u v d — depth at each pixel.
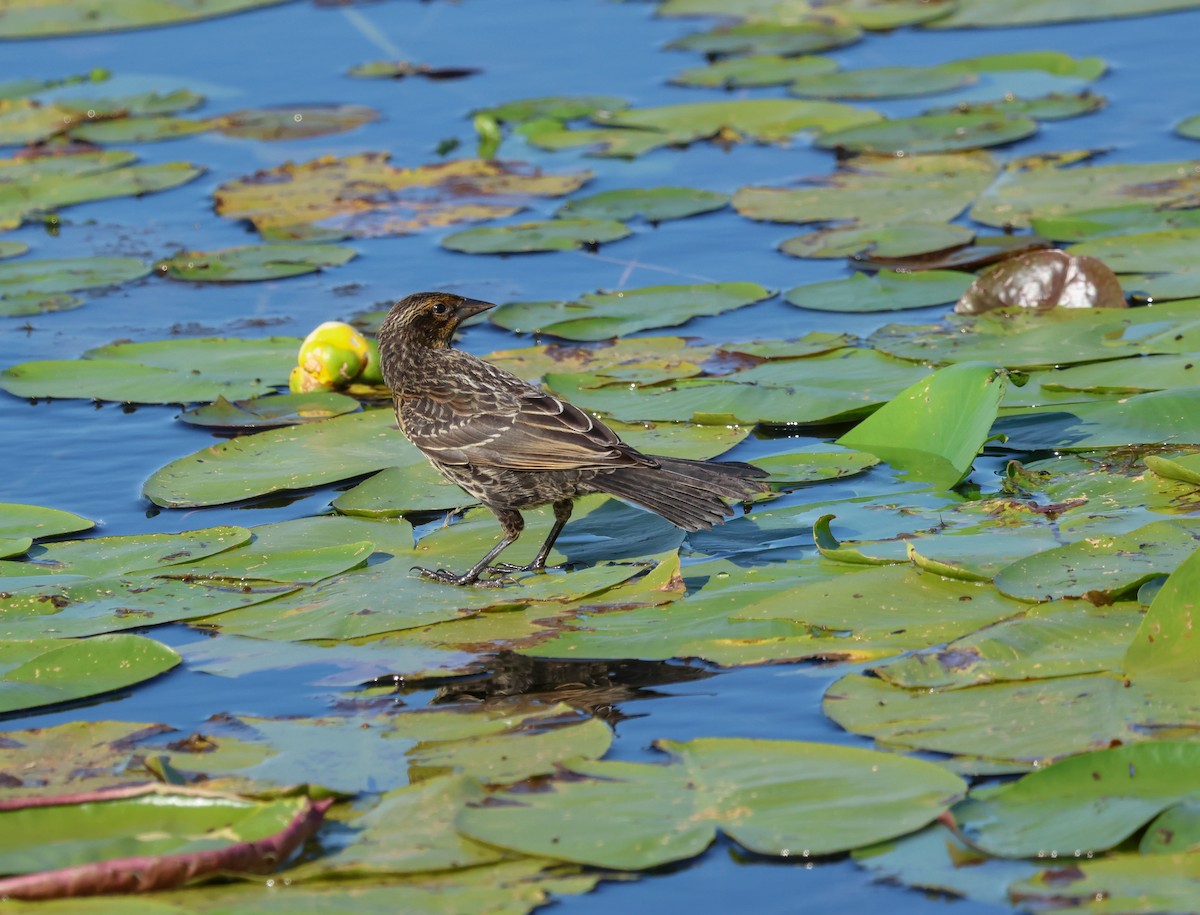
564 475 10.77
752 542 10.95
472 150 22.70
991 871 6.70
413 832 7.08
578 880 6.69
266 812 7.07
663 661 9.14
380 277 17.88
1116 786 7.00
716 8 29.23
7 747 8.28
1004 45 26.22
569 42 27.97
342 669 9.20
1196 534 9.84
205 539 11.08
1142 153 20.23
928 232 17.56
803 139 22.48
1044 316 14.80
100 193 21.45
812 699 8.56
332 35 28.95
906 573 9.78
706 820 7.04
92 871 6.60
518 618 9.73
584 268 17.86
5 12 30.28
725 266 17.66
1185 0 27.00
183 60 27.70
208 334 16.19
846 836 6.84
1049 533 10.33
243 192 21.09
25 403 14.67
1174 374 12.91
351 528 11.39
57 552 10.98
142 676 9.15
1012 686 8.14
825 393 13.22
